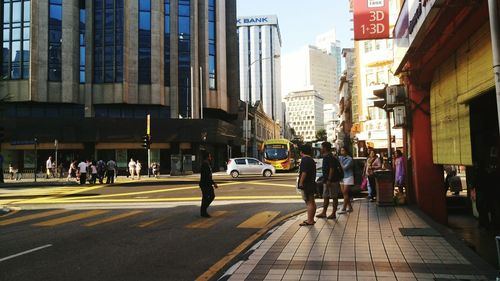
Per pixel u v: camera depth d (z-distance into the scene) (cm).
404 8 952
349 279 561
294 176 3516
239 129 6028
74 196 2036
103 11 4616
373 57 3872
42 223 1168
